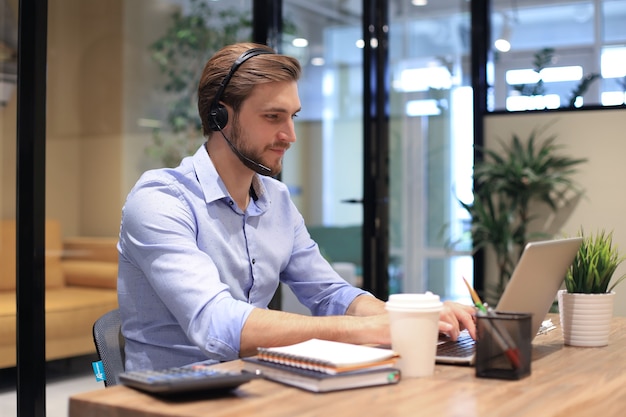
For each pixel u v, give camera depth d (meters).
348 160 4.60
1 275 3.17
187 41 4.07
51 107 3.40
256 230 1.95
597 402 1.22
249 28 4.35
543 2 4.86
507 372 1.39
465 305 1.76
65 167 3.45
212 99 1.84
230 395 1.25
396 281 4.83
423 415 1.13
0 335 3.15
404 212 4.85
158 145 3.93
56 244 3.38
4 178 3.15
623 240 4.58
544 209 4.75
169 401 1.21
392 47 4.75
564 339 1.81
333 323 1.54
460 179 4.95
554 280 1.70
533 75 4.89
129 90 3.78
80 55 3.54
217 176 1.86
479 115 4.94
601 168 4.64
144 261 1.70
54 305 3.36
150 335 1.80
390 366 1.36
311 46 4.48
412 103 4.87
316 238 4.52
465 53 4.98
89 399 1.22
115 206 3.70
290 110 1.82
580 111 4.71
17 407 3.04
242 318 1.54
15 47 3.13
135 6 3.81
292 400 1.22
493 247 4.69
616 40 4.70
